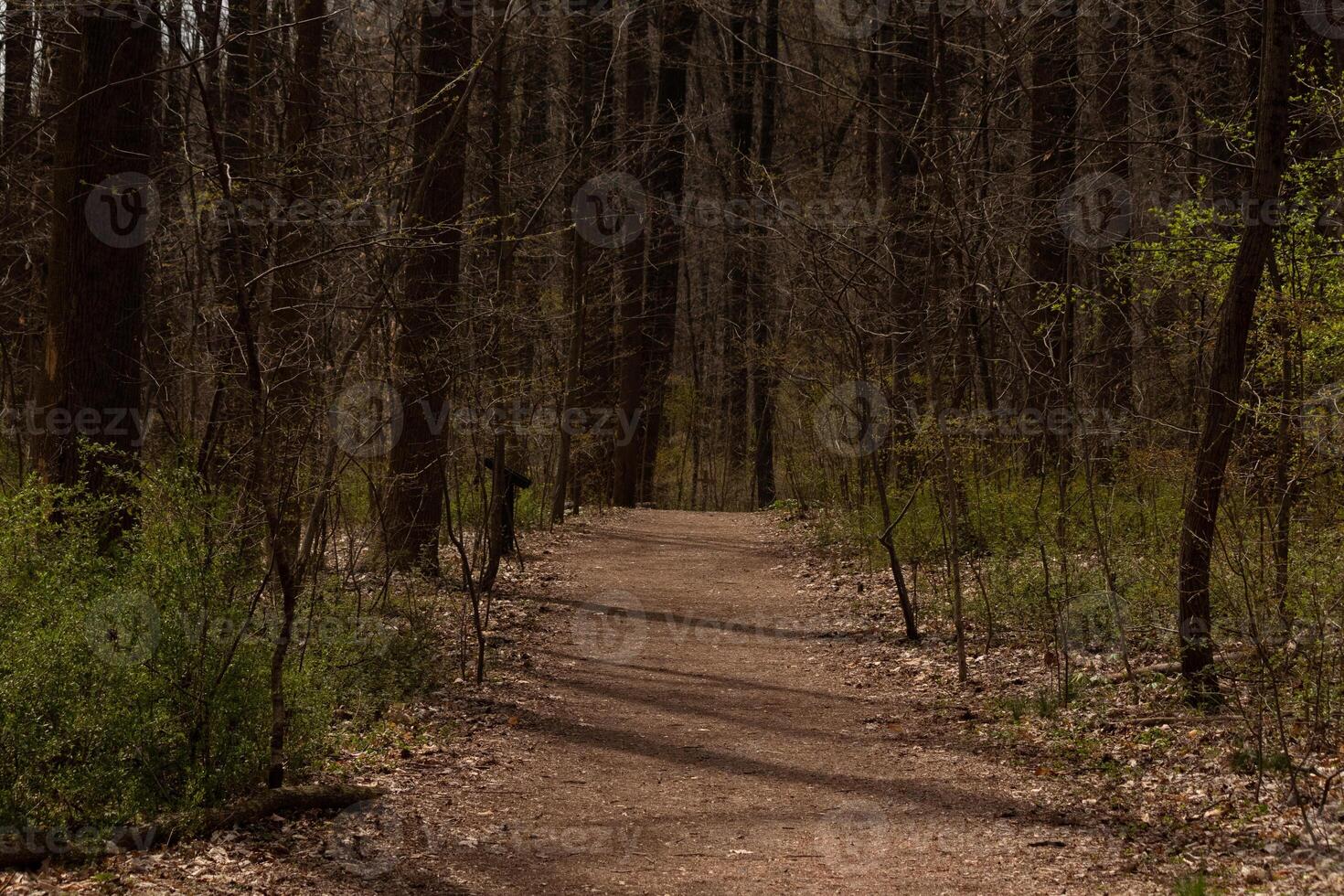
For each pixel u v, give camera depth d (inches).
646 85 848.9
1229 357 276.7
